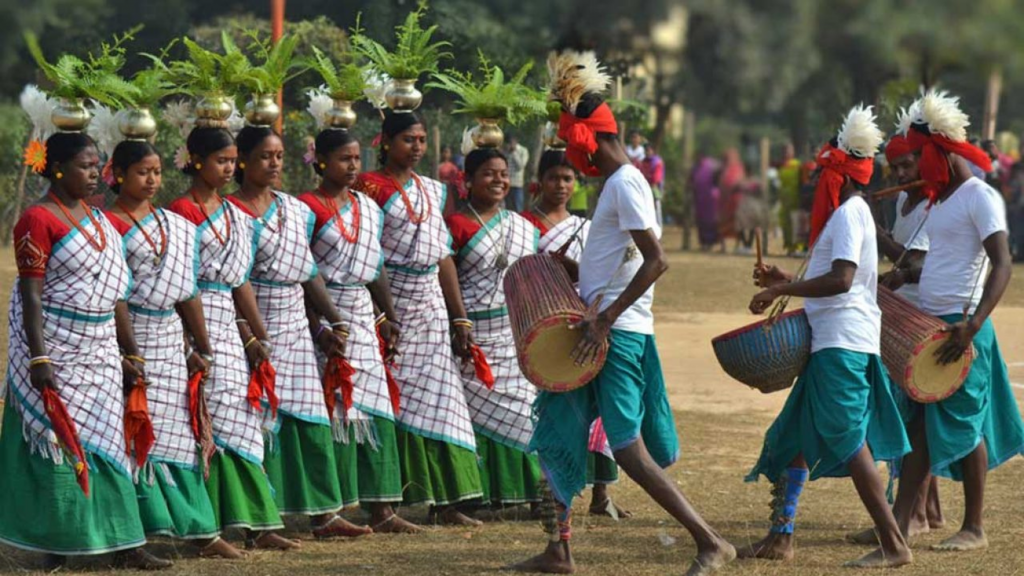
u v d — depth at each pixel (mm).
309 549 10797
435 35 18906
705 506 12648
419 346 11789
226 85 10742
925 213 11469
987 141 25344
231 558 10359
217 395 10367
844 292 9648
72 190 9508
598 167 9594
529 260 10109
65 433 9344
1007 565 10219
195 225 10289
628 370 9352
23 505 9570
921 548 10828
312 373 10992
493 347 12156
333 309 11094
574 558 10477
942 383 10430
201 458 10234
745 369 9992
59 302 9484
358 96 11414
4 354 19516
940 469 10633
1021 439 11156
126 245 9852
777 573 9898
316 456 10992
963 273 10742
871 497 9984
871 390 10047
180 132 10750
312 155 11641
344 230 11211
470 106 12031
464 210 12242
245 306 10625
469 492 11789
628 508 12633
